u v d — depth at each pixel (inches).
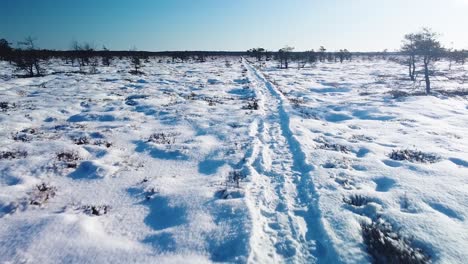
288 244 190.2
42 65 2060.8
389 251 168.7
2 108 650.8
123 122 557.3
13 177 297.1
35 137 441.4
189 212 228.4
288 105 689.0
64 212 234.2
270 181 289.9
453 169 287.4
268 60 3245.6
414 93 848.9
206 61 2979.8
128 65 2203.5
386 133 460.1
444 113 589.0
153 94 879.7
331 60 3058.6
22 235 196.9
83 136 453.7
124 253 180.4
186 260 172.7
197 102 745.0
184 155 373.1
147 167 337.7
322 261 174.9
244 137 443.8
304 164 324.8
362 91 972.6
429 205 225.9
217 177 299.0
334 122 565.0
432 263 163.6
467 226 195.9
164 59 3186.5
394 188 256.2
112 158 359.6
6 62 2188.7
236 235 195.9
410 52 976.3
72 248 183.3
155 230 211.8
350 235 190.7
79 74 1438.2
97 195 265.9
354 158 340.2
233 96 880.3
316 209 227.6
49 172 312.2
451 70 1764.3
